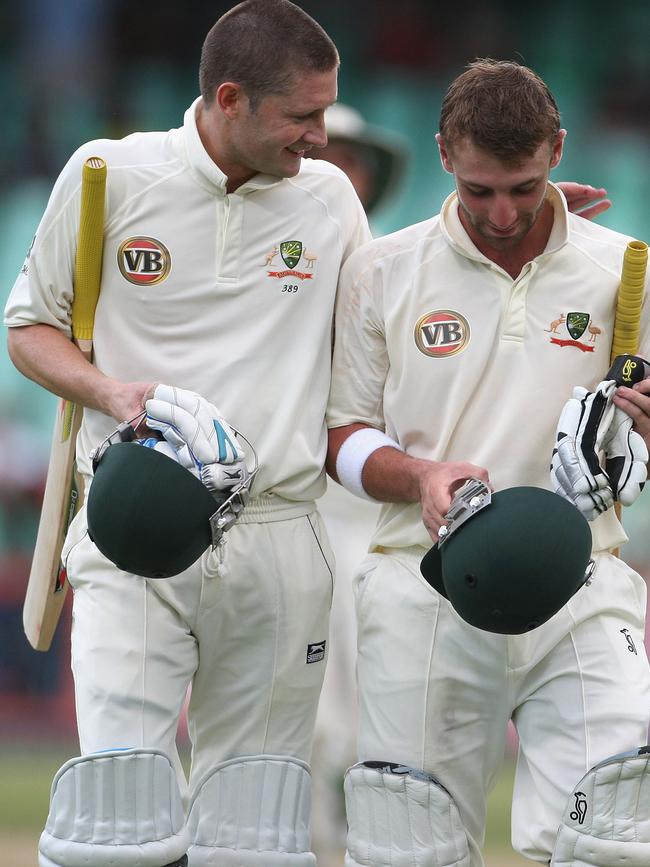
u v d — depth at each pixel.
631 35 48.66
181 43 48.00
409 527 12.62
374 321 12.73
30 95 46.75
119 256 12.90
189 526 11.42
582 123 48.44
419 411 12.55
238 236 12.85
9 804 25.33
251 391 12.80
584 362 12.34
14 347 13.27
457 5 48.50
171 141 13.07
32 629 14.45
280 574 12.91
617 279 12.39
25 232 45.28
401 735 12.48
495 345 12.33
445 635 12.38
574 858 11.82
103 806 11.89
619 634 12.31
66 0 47.03
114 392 12.26
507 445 12.30
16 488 39.91
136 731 12.30
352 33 48.00
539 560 10.95
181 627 12.76
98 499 11.49
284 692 13.16
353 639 17.78
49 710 34.78
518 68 11.65
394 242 12.73
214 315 12.88
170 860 12.09
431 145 47.22
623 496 11.80
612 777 11.66
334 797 17.75
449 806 12.39
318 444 13.06
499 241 11.90
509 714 12.56
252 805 13.18
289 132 12.41
